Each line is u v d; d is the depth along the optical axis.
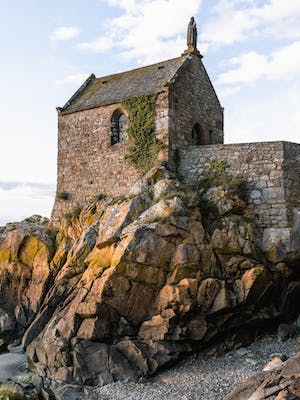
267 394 12.23
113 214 23.17
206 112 28.28
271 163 23.05
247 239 21.56
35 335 22.75
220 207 22.33
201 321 19.80
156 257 20.38
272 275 21.30
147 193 23.06
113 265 20.28
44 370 19.97
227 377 17.73
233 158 23.92
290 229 22.06
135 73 29.61
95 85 31.22
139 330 19.95
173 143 25.05
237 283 20.67
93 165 27.53
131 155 25.91
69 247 25.91
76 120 28.64
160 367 18.83
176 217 20.89
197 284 19.97
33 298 25.39
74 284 22.91
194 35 28.11
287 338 21.28
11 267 26.33
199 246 20.75
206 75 28.73
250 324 21.23
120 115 27.22
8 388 15.71
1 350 23.56
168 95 24.92
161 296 19.95
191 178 24.70
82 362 19.00
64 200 28.42
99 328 19.67
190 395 16.53
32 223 29.52
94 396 17.50
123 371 18.59
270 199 22.78
